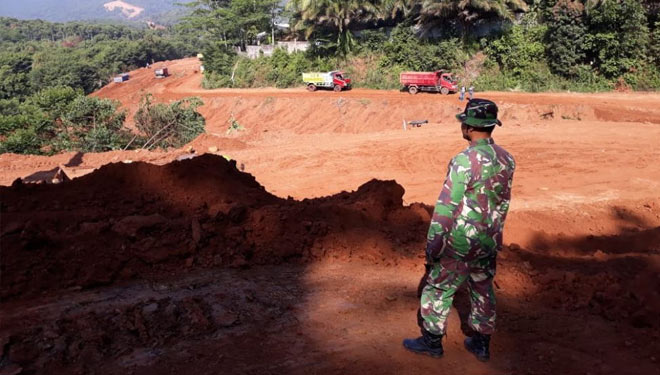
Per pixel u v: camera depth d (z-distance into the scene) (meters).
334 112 41.50
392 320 4.21
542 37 40.12
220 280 4.74
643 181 15.53
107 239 4.96
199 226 5.37
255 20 65.25
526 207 12.99
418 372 3.51
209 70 66.75
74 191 6.12
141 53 139.50
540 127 24.88
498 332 4.09
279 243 5.52
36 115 28.52
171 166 6.71
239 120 46.72
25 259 4.44
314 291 4.72
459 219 3.17
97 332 3.64
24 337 3.50
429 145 21.80
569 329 4.17
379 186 7.88
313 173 18.64
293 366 3.50
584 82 37.53
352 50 50.72
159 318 3.93
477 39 43.38
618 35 36.16
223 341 3.76
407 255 5.81
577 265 6.00
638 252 8.15
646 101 31.61
